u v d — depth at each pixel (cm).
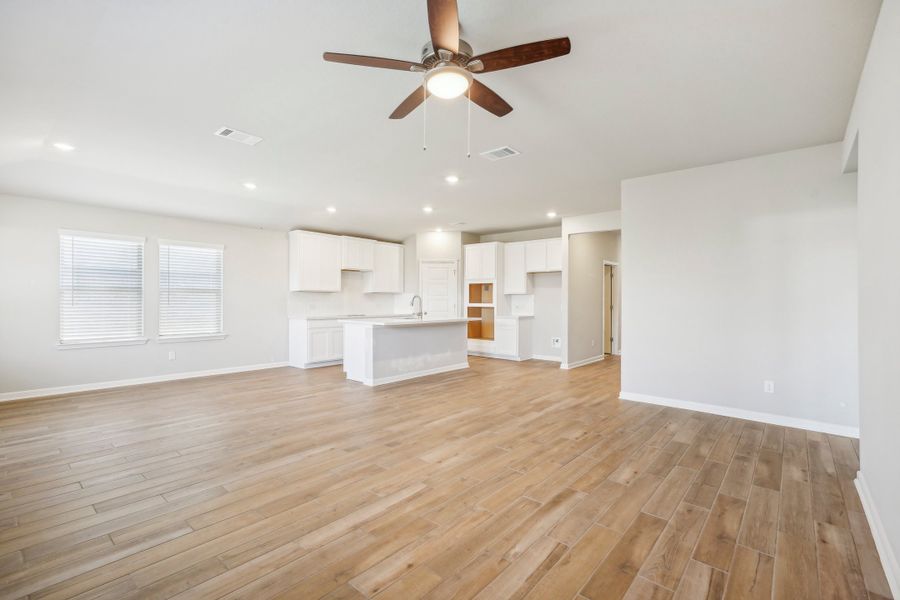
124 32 200
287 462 287
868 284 215
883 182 186
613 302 865
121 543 191
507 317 769
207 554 184
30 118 292
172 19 191
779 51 220
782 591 162
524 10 188
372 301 834
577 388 521
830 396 351
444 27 171
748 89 261
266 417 395
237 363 648
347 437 338
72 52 216
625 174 435
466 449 312
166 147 351
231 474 267
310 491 244
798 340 365
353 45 215
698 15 192
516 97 271
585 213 628
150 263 565
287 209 586
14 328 466
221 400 461
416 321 580
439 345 634
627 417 393
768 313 378
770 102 278
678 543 193
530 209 598
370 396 480
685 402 421
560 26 200
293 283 704
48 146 345
